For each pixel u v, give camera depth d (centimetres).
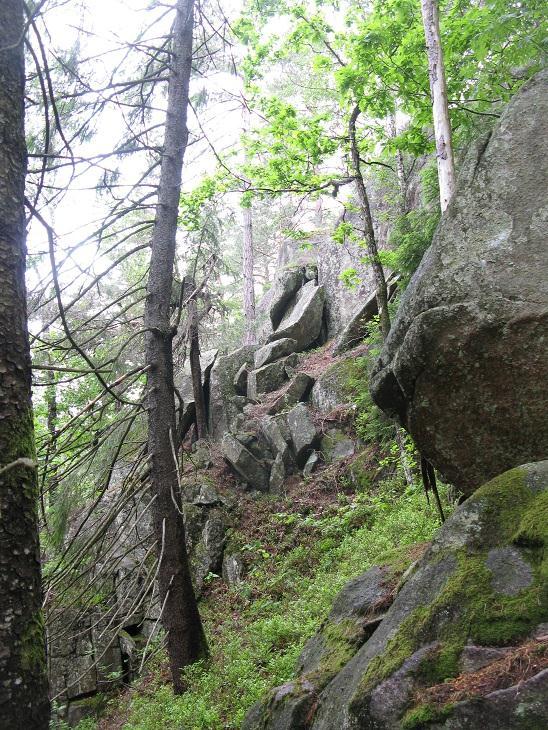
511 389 361
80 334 1009
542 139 394
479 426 373
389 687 269
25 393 265
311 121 1132
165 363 802
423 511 885
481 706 234
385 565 464
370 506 1086
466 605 278
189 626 750
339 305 1866
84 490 801
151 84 858
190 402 1684
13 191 278
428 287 390
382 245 1773
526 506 302
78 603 871
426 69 971
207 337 1828
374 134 1231
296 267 2155
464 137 1027
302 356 1758
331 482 1259
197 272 1495
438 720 241
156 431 783
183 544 773
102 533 732
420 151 1080
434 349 376
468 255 385
